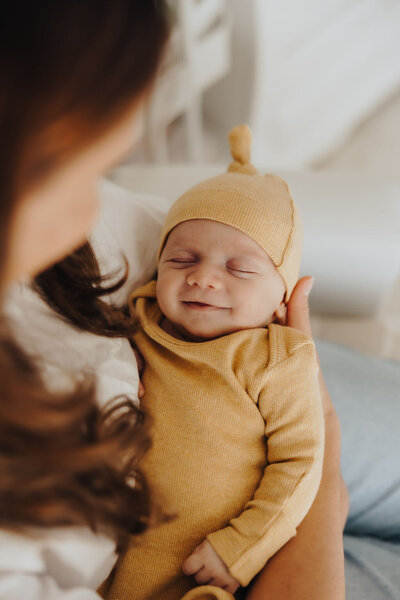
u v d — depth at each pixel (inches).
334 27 83.7
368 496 36.9
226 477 27.7
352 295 53.0
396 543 37.0
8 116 10.5
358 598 29.6
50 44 10.3
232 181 32.9
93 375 21.4
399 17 90.5
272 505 25.9
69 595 18.6
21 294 21.2
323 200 48.6
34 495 16.5
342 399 39.2
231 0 73.2
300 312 32.7
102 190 32.4
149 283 33.7
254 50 76.1
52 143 11.1
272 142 88.6
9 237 11.4
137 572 26.7
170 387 29.3
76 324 23.7
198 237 31.1
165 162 86.4
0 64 10.1
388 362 44.5
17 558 17.8
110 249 29.4
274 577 24.4
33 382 15.2
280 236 31.6
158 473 27.9
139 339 31.5
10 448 15.0
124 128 12.3
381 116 103.8
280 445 27.8
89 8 10.5
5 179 10.7
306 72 84.3
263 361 28.9
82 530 20.1
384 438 37.7
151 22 11.5
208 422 28.2
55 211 12.6
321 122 91.6
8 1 9.9
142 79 11.8
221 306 30.2
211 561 25.3
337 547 25.3
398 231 46.4
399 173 94.5
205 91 87.7
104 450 17.6
